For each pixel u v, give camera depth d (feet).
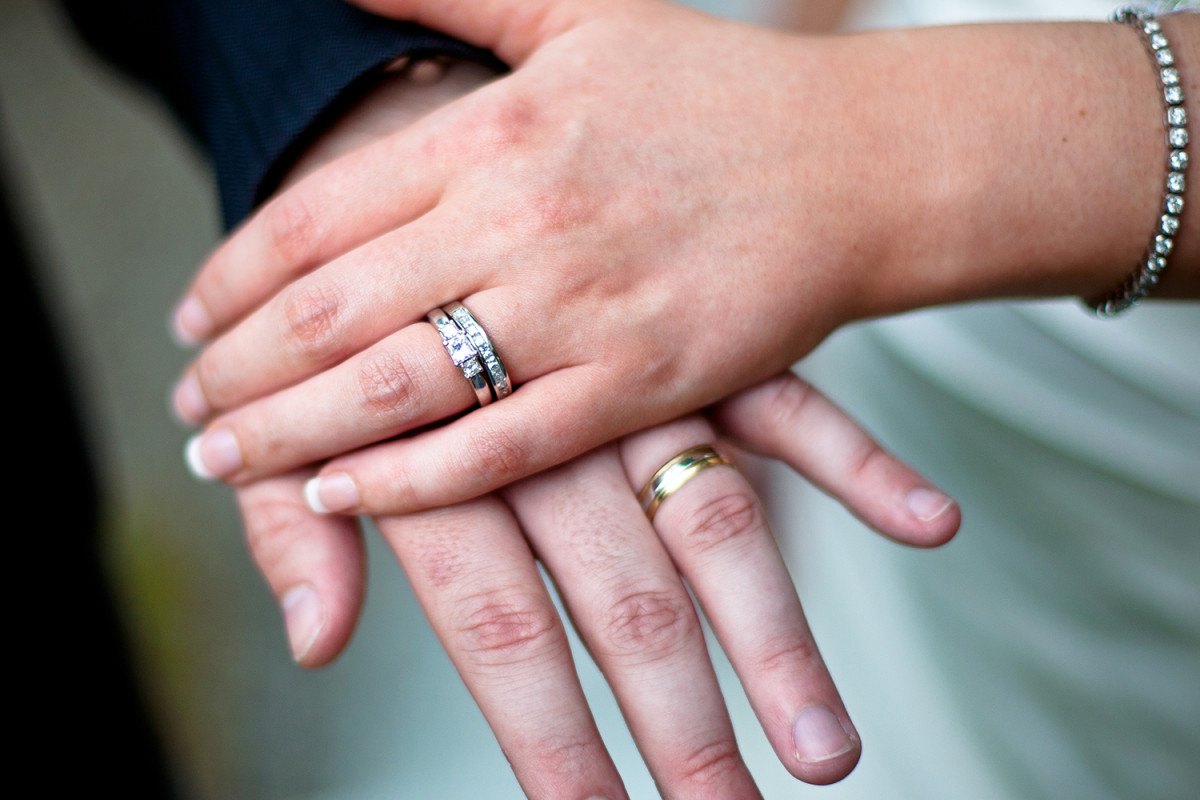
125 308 2.67
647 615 1.18
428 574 1.20
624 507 1.21
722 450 1.32
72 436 1.41
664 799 1.17
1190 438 1.36
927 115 1.20
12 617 1.32
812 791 1.56
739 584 1.20
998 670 1.48
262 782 1.92
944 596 1.51
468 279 1.17
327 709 1.97
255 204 1.29
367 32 1.27
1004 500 1.47
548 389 1.17
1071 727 1.45
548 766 1.17
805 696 1.17
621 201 1.18
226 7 1.32
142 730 1.48
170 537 2.27
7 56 3.14
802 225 1.19
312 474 1.25
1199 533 1.38
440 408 1.18
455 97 1.29
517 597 1.18
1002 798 1.48
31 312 1.37
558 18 1.24
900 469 1.24
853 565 1.56
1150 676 1.42
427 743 1.90
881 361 1.54
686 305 1.18
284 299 1.18
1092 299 1.26
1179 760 1.42
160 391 2.53
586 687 1.76
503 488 1.22
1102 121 1.18
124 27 1.42
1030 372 1.42
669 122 1.19
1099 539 1.42
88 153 2.95
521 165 1.18
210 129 1.33
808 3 1.68
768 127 1.19
